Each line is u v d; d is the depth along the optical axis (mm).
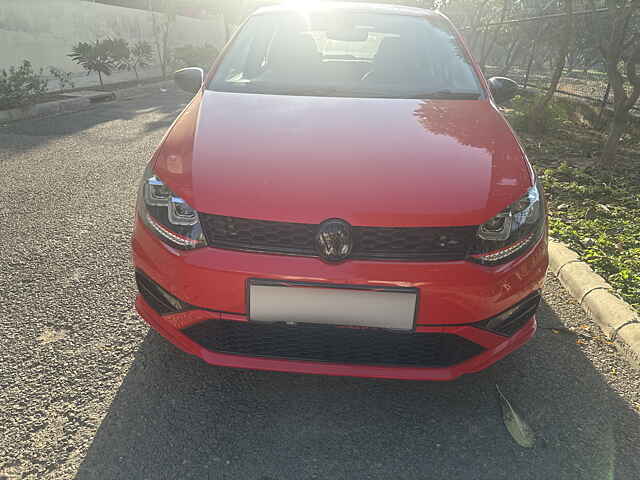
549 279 3117
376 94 2615
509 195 1830
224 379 2109
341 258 1700
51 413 1881
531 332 1991
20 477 1610
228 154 1951
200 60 15359
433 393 2084
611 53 5895
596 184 5188
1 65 9320
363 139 2066
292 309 1741
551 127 8367
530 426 1932
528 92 11484
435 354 1822
